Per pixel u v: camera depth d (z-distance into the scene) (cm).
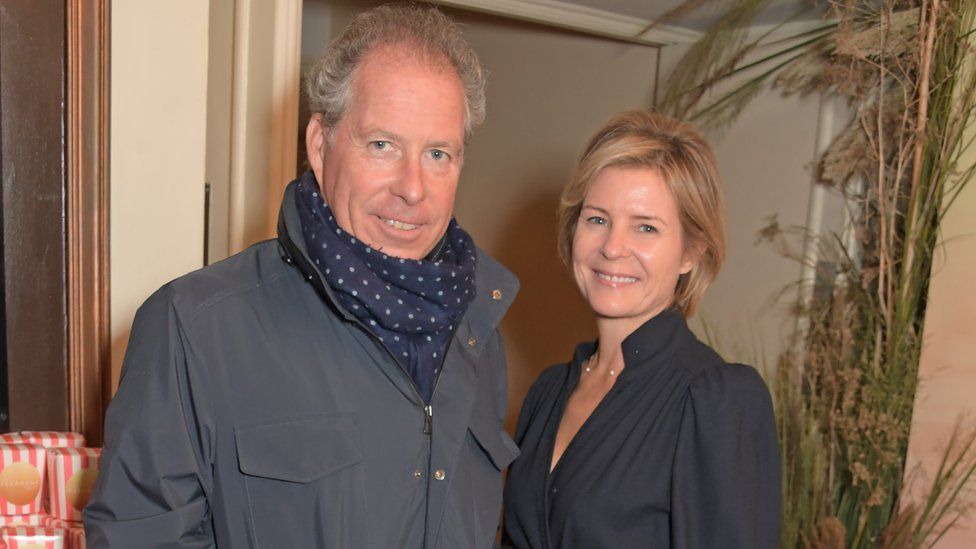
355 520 108
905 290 241
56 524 146
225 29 228
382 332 112
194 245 200
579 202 156
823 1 265
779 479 140
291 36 223
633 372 146
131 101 188
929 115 236
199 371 104
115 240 191
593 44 372
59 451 150
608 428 145
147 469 101
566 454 148
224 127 232
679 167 146
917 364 238
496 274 138
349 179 108
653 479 137
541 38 400
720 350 315
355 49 108
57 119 177
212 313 107
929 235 236
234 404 106
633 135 150
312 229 110
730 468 132
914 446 237
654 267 147
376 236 111
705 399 136
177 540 102
